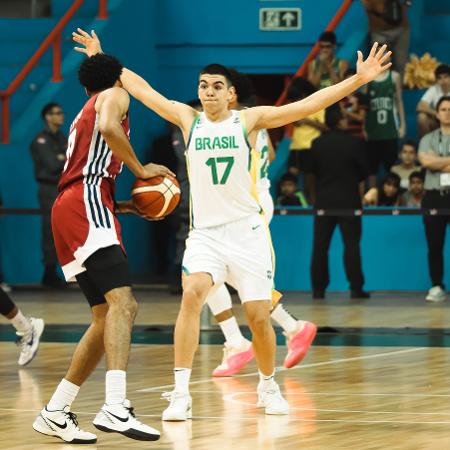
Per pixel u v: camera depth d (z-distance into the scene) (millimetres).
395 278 27828
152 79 32594
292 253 28094
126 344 11430
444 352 17844
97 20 30703
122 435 11867
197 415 12867
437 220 25453
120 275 11688
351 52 29859
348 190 25688
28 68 29297
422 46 31484
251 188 12898
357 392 14258
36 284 29500
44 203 27953
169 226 32156
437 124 28453
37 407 13422
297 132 28656
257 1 32188
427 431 11805
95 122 11938
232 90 12922
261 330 12844
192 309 12633
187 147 12922
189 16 32562
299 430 11938
